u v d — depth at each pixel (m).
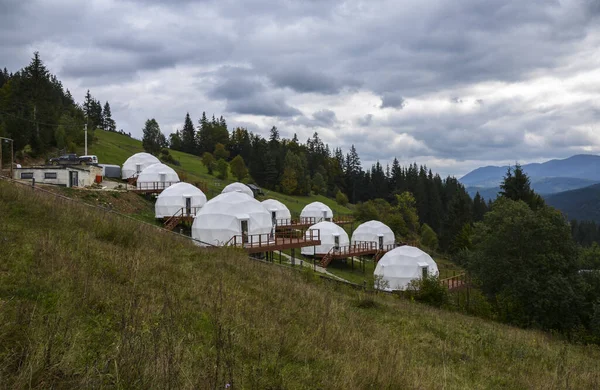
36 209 12.88
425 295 22.64
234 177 85.62
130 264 8.98
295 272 17.80
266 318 7.66
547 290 23.73
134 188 42.94
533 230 25.33
